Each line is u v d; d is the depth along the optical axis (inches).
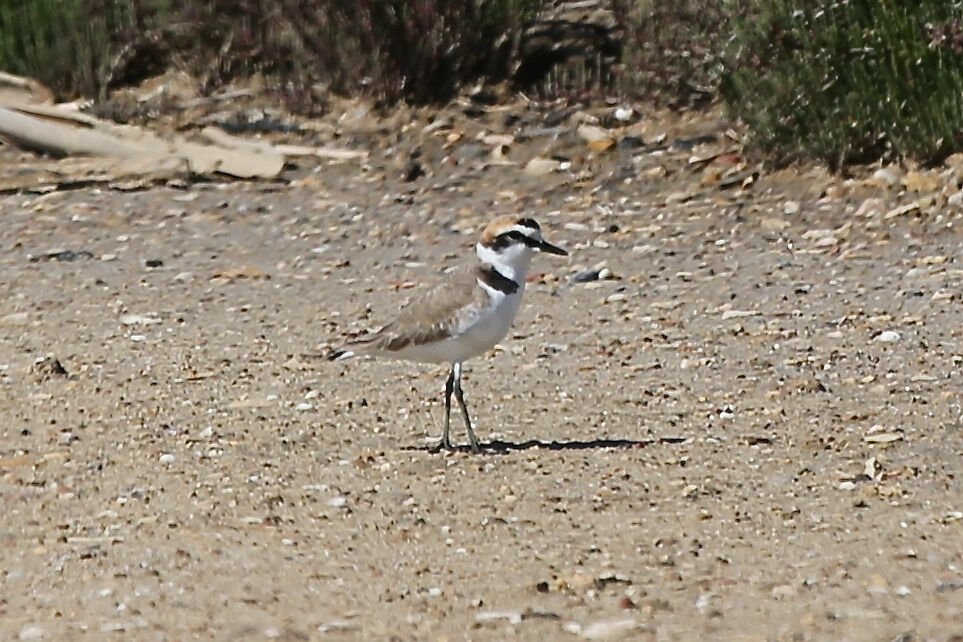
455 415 492.4
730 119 796.6
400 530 394.6
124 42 903.7
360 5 855.1
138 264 699.4
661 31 832.3
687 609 345.4
